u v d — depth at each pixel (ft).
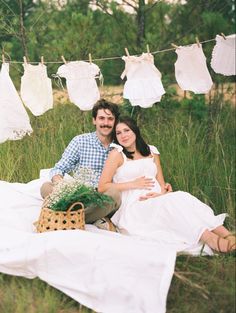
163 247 13.97
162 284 13.00
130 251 13.55
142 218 16.19
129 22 27.20
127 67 17.47
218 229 15.29
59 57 25.99
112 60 27.84
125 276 13.34
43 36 27.73
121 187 16.58
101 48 26.04
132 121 17.04
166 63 27.25
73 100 17.89
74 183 15.48
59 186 15.51
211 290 13.15
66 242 13.89
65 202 15.17
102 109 17.46
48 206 15.58
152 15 27.81
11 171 21.42
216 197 19.20
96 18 28.99
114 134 17.52
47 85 17.94
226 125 25.12
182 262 14.47
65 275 13.82
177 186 20.01
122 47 26.96
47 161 21.53
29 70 17.74
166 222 15.70
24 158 22.59
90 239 13.88
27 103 17.95
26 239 14.55
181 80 17.22
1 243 14.75
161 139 22.56
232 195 18.97
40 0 27.81
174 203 15.66
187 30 27.40
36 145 22.79
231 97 26.99
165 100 26.50
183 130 23.24
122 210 16.61
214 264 14.10
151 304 12.98
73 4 28.68
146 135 23.22
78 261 13.73
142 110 25.55
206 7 26.86
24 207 17.30
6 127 17.95
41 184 18.26
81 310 13.28
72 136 23.18
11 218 16.51
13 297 13.47
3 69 17.71
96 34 27.20
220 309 12.69
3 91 17.69
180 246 14.97
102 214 16.43
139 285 13.23
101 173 17.71
